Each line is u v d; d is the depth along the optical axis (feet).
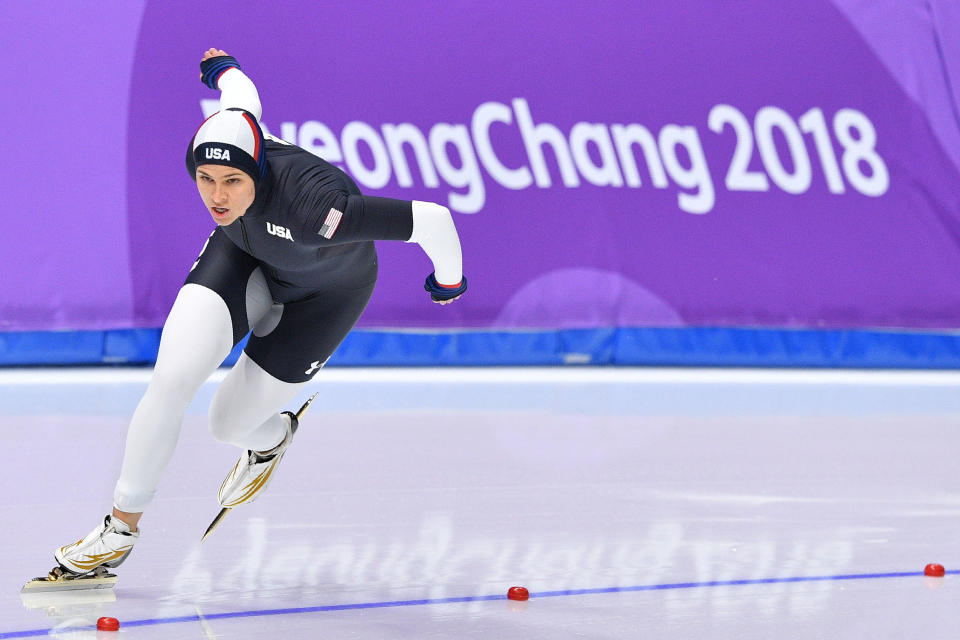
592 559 36.40
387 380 75.77
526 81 84.02
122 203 76.33
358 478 46.73
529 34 84.12
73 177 75.36
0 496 41.45
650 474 49.57
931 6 91.15
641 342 86.38
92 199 75.72
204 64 34.24
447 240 29.37
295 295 31.53
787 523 41.93
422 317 82.02
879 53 90.38
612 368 85.10
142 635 27.89
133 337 77.46
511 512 42.14
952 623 31.04
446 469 49.03
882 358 90.33
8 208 74.13
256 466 34.60
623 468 50.67
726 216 87.20
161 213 77.05
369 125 80.89
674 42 86.63
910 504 45.57
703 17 87.20
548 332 84.99
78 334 76.23
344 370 79.66
